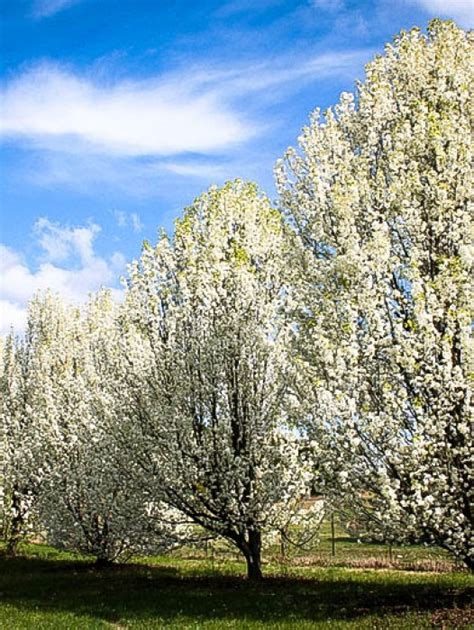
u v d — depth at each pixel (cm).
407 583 1850
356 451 1384
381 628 1228
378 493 1390
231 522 1903
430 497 1273
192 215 2077
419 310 1306
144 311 2083
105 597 1767
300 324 1576
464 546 1338
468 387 1282
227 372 1911
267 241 2022
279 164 1714
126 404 2030
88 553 2494
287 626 1305
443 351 1306
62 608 1630
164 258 2066
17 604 1705
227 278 1959
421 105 1520
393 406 1346
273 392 1900
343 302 1423
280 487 1823
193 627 1348
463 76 1606
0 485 3188
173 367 1966
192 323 1962
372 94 1672
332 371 1378
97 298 3228
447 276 1341
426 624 1233
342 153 1659
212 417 1931
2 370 3559
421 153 1522
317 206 1566
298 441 1706
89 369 2594
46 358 3212
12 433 3231
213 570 2316
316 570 2253
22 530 3238
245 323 1922
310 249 1583
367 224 1536
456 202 1462
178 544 2044
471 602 1419
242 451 1897
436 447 1331
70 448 2488
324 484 1484
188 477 1836
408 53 1672
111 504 2189
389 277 1419
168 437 1866
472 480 1335
